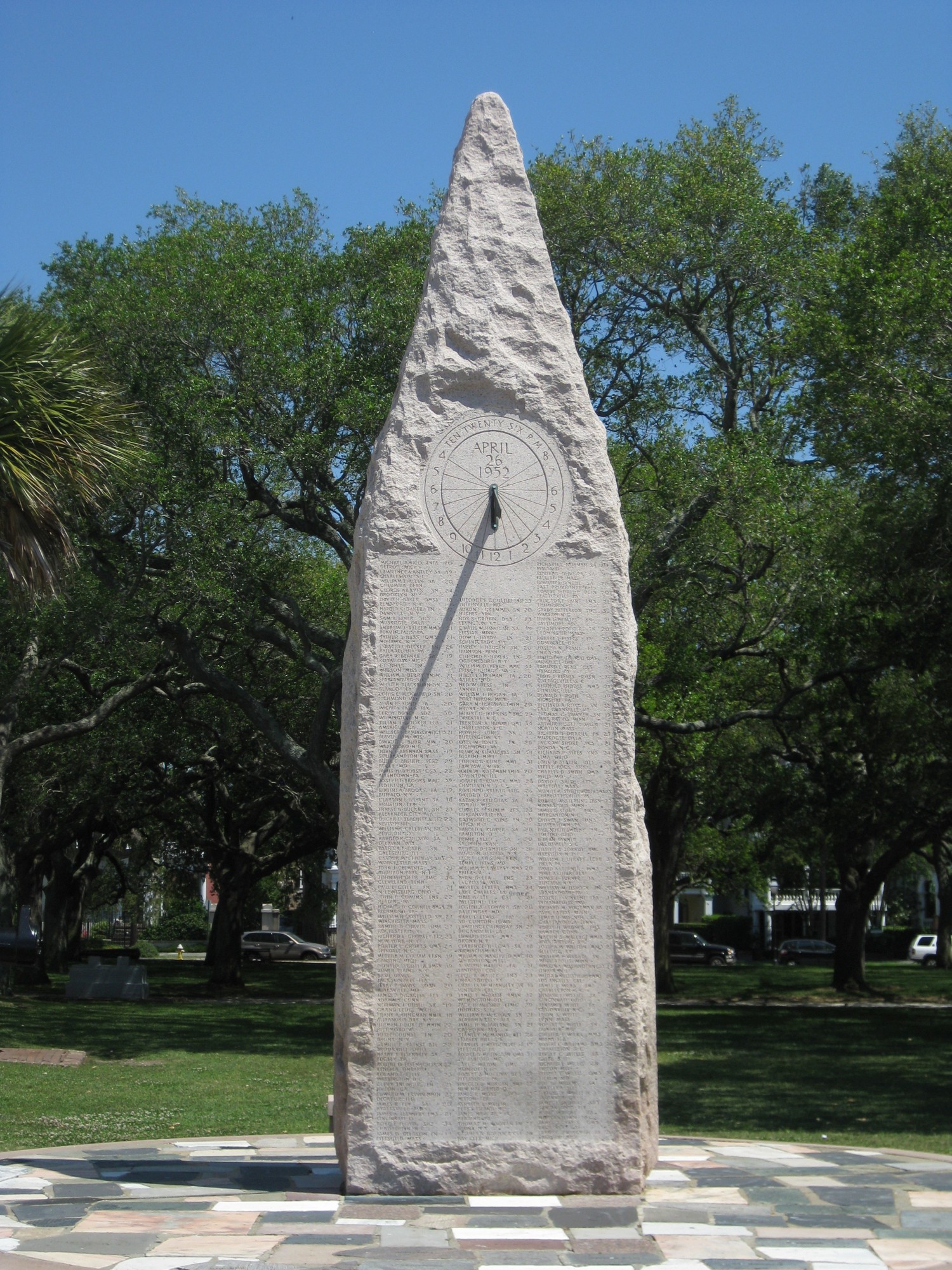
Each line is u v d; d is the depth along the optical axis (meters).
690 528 20.25
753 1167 9.00
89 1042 18.83
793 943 53.38
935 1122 11.92
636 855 8.42
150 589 21.42
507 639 8.61
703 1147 10.05
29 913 34.50
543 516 8.80
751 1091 14.21
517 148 9.54
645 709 22.16
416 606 8.65
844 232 26.70
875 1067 16.50
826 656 23.80
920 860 60.12
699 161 22.02
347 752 8.75
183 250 21.30
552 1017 8.19
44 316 13.20
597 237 21.41
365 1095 8.08
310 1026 22.39
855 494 21.55
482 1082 8.12
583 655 8.61
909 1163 9.23
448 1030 8.16
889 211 20.16
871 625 22.34
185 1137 11.02
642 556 20.22
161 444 19.98
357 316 21.17
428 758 8.45
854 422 18.67
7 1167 9.02
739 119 23.47
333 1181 8.43
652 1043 8.55
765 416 23.59
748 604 22.81
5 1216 7.36
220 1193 8.07
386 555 8.71
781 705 25.34
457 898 8.30
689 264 21.78
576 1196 7.95
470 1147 8.02
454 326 9.09
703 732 24.59
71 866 39.88
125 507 20.59
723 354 24.64
